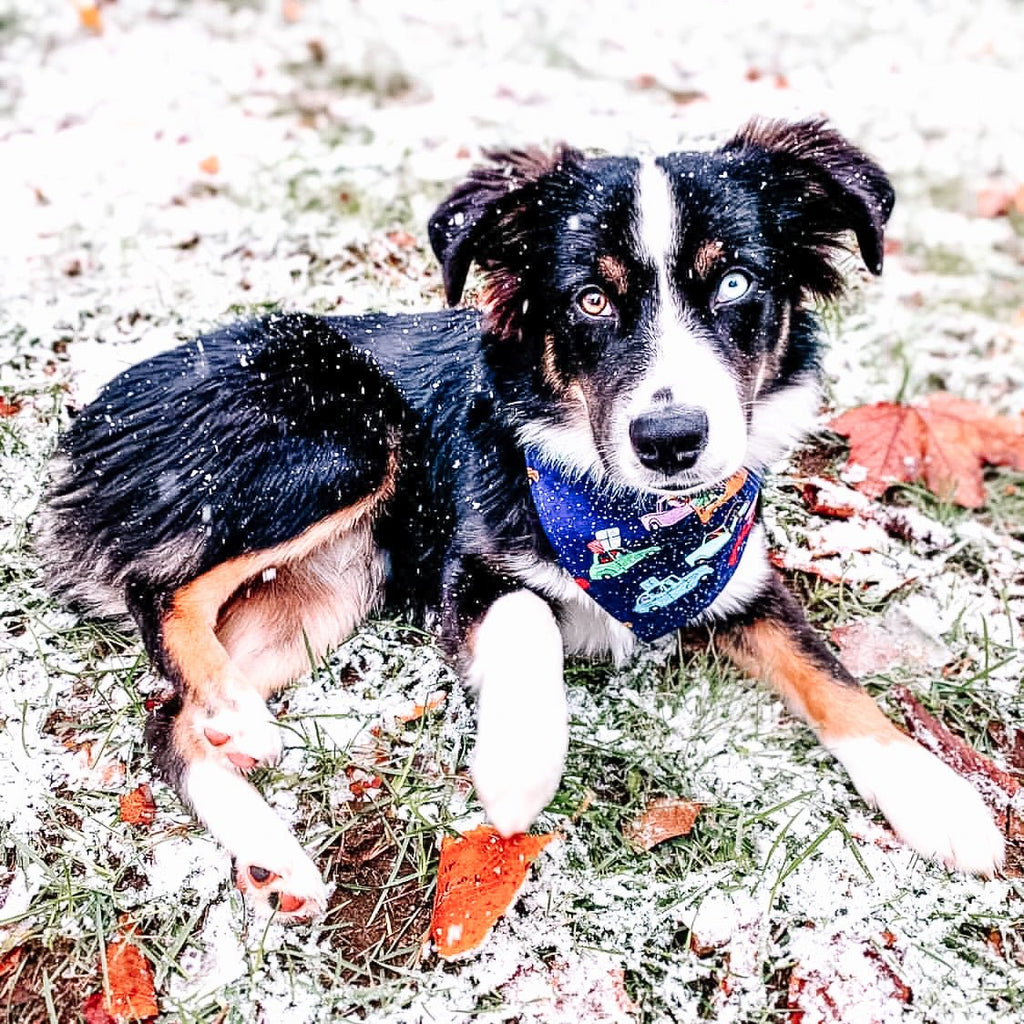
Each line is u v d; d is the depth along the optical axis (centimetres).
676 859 52
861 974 47
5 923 48
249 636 59
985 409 80
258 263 87
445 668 60
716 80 137
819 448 76
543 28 151
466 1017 45
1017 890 51
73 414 71
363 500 60
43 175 101
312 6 156
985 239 105
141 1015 45
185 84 129
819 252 58
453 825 52
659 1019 46
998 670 62
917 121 127
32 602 61
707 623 62
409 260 89
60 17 147
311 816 53
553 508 57
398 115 119
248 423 58
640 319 52
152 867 50
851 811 54
